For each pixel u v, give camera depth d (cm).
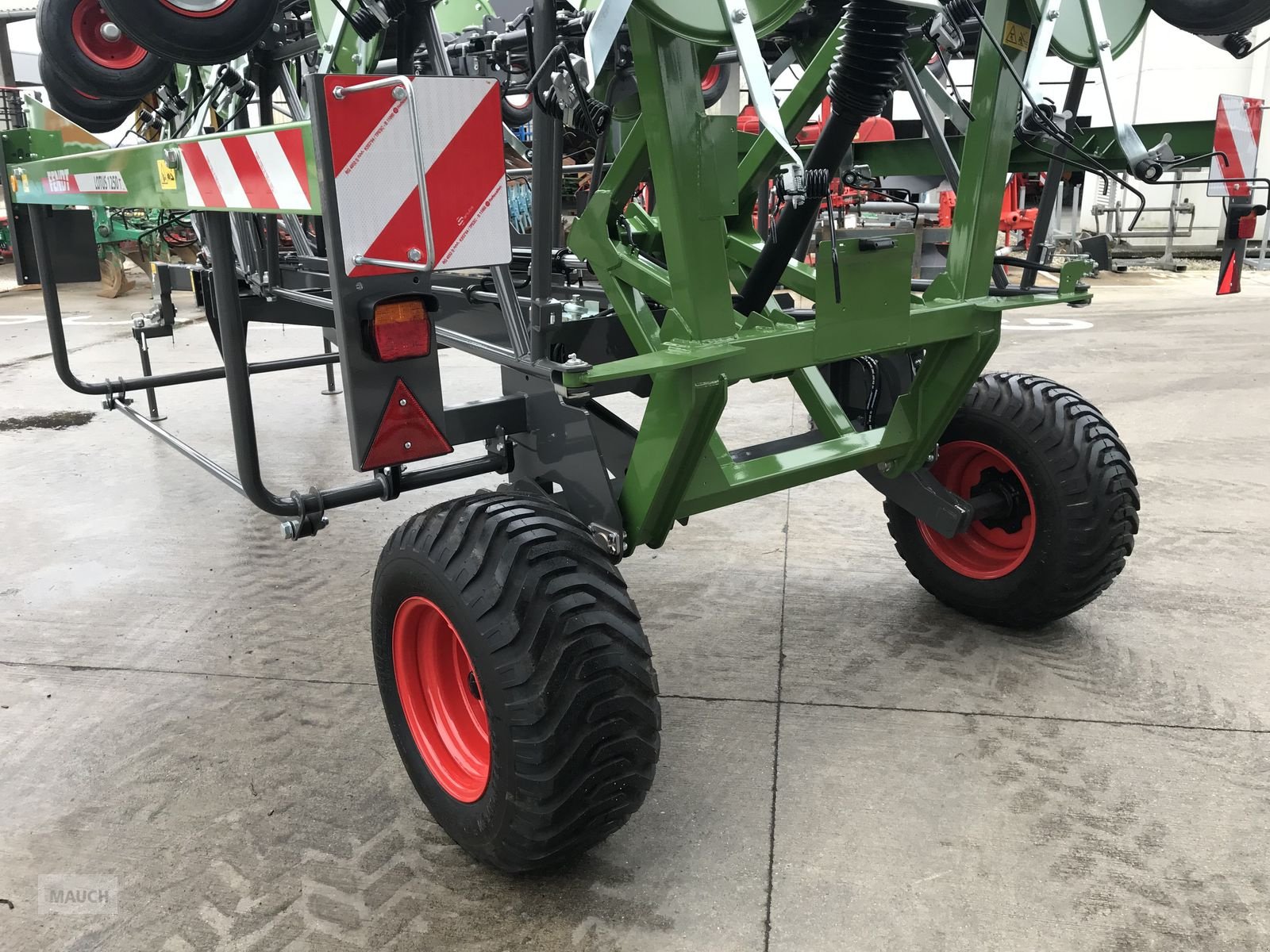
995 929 167
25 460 448
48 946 167
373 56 276
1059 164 226
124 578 321
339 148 144
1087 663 253
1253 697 235
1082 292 218
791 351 180
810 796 203
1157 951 161
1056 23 205
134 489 407
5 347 707
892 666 254
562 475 190
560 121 165
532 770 161
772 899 175
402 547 180
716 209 168
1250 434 450
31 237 414
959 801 200
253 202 175
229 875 184
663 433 176
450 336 232
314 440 470
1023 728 225
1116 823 193
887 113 364
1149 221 1120
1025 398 246
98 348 700
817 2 212
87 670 262
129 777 215
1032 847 186
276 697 247
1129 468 243
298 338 754
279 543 348
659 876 181
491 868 185
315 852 190
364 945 166
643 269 188
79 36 332
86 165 277
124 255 972
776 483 204
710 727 229
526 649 160
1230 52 210
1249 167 225
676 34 149
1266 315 763
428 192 152
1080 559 244
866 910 171
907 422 228
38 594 309
